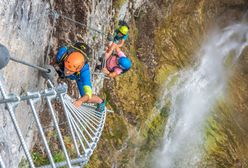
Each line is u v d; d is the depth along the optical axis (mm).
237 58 19859
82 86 6727
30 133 7617
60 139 4578
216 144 15250
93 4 9586
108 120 11828
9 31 5406
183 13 17406
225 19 20516
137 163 12281
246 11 20609
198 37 18344
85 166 10109
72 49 6359
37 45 6910
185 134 14477
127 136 12109
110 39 8258
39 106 7773
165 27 16344
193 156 14203
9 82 5797
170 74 15180
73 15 8758
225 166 14867
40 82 7441
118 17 12672
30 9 6203
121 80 12773
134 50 14117
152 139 13086
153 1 15094
